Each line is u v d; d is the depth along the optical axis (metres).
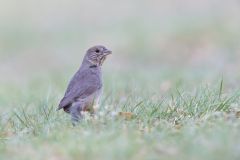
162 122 10.32
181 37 26.34
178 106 11.25
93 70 11.37
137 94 13.53
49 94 14.08
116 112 10.64
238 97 11.66
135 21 31.06
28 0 37.78
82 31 31.50
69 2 36.75
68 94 10.98
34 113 12.14
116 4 35.12
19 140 9.80
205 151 8.44
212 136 9.02
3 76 24.42
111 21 32.53
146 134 9.48
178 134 9.43
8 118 12.41
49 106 13.02
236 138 8.92
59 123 10.72
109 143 8.91
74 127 10.32
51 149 9.02
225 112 10.73
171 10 32.03
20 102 15.16
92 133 9.43
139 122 10.45
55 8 36.25
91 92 11.05
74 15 34.66
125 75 18.62
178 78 17.12
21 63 27.75
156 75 18.91
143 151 8.72
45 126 10.59
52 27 33.06
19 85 19.73
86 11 34.94
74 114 10.80
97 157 8.52
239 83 15.86
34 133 10.45
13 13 35.75
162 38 26.70
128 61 25.86
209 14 28.97
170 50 25.84
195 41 25.92
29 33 32.06
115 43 27.62
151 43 26.61
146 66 24.62
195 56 24.88
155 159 8.40
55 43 29.84
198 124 10.11
